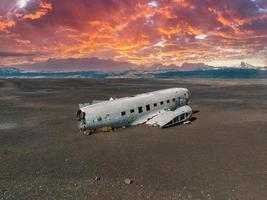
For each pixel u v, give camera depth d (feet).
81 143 97.81
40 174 72.02
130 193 60.18
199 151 84.79
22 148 94.73
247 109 152.56
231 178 65.62
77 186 64.34
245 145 89.20
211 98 205.67
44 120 138.10
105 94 250.37
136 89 300.40
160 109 123.75
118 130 111.55
